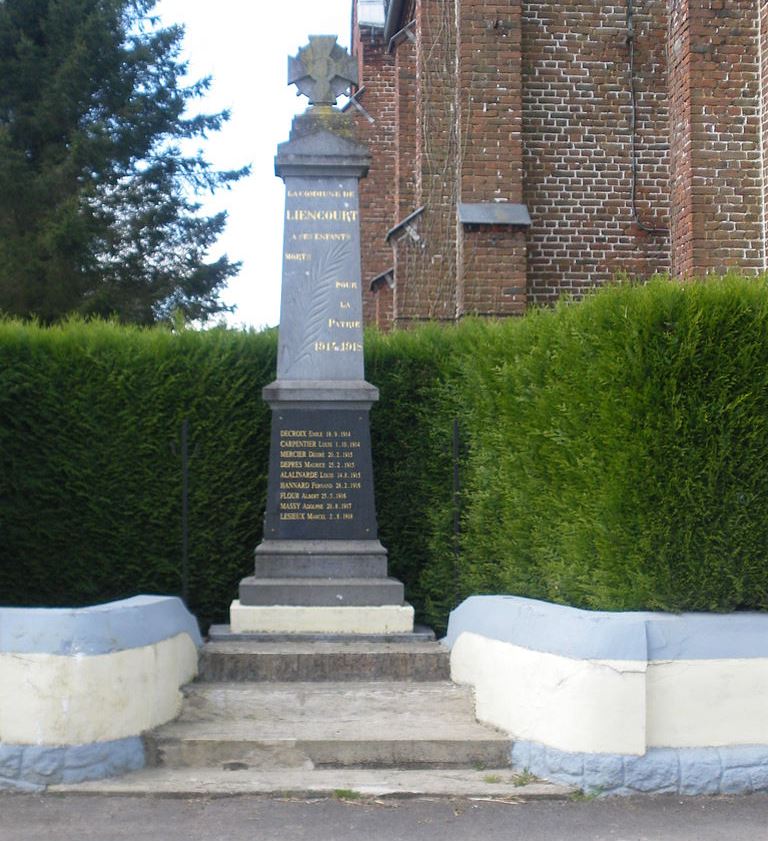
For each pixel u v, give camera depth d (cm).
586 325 733
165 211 2661
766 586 679
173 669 724
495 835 567
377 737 679
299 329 914
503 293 1372
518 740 673
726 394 670
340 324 916
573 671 640
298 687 750
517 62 1411
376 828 577
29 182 2331
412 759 672
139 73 2670
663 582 668
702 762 636
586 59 1483
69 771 636
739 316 673
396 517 1046
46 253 2306
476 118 1404
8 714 639
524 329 871
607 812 602
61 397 980
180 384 1008
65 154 2416
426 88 1466
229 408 1016
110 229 2550
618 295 717
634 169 1483
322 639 837
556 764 643
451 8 1466
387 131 2375
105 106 2591
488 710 712
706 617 658
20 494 970
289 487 897
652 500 670
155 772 661
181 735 683
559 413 761
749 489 675
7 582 971
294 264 920
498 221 1370
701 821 589
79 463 984
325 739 675
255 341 1034
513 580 833
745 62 1246
